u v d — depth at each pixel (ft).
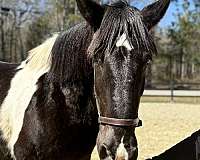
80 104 12.41
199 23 120.47
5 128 13.30
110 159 10.19
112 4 11.19
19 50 140.77
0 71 14.55
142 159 28.99
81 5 11.09
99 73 10.63
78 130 12.53
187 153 18.66
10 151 13.23
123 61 10.26
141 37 10.43
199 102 83.35
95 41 10.58
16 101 13.23
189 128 44.70
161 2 11.54
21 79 13.58
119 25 10.44
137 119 10.44
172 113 60.08
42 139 12.53
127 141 10.21
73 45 12.53
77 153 12.82
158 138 38.19
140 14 10.96
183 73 179.32
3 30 132.87
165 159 19.12
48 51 13.16
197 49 131.23
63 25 101.91
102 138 10.43
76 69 12.37
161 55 131.64
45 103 12.60
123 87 10.19
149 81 122.01
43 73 13.03
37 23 125.49
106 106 10.46
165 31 135.33
